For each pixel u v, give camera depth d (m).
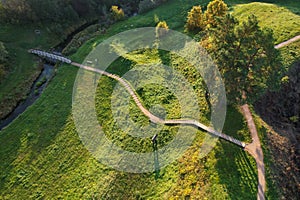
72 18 76.75
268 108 43.56
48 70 63.81
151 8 79.12
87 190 40.06
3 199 41.06
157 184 38.69
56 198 40.25
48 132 49.00
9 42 68.44
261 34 37.78
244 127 41.22
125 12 81.00
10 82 60.28
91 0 79.44
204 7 73.62
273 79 39.09
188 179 37.50
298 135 41.28
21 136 48.91
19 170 44.22
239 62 39.41
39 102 54.91
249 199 33.81
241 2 72.69
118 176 40.44
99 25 75.75
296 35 52.59
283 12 60.94
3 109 55.31
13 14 71.81
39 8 72.25
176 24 69.12
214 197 34.38
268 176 35.66
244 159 37.66
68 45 70.12
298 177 36.41
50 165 44.41
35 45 69.62
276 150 38.53
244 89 40.34
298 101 44.09
